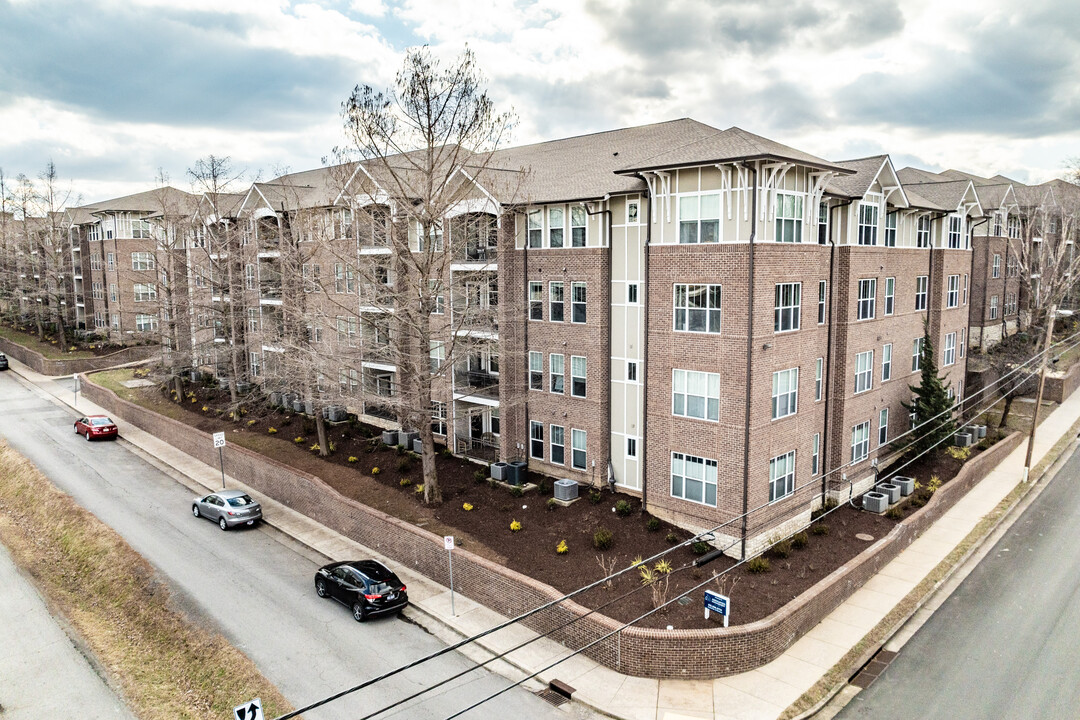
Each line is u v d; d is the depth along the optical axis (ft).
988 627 64.03
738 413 72.74
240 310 144.56
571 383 92.02
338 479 99.19
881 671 57.36
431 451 87.56
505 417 97.76
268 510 97.96
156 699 55.88
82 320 248.52
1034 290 177.99
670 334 77.97
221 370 154.81
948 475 102.22
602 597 64.13
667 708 52.37
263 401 138.62
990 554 80.18
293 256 107.76
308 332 122.42
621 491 88.99
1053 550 80.53
